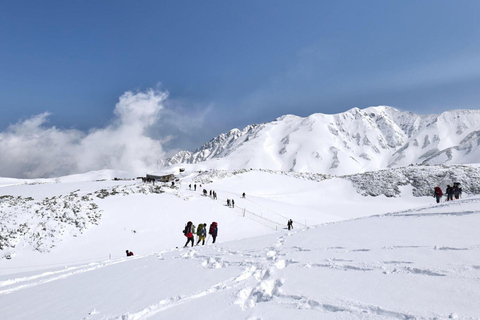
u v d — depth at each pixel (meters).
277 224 37.66
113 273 10.33
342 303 4.34
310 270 6.41
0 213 28.62
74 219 29.94
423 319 3.56
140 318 4.96
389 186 77.00
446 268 5.28
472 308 3.68
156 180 82.19
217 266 8.80
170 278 7.94
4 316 6.77
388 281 5.06
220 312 4.65
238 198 53.25
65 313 6.14
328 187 81.44
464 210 12.18
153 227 31.61
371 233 10.01
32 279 12.29
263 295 5.25
